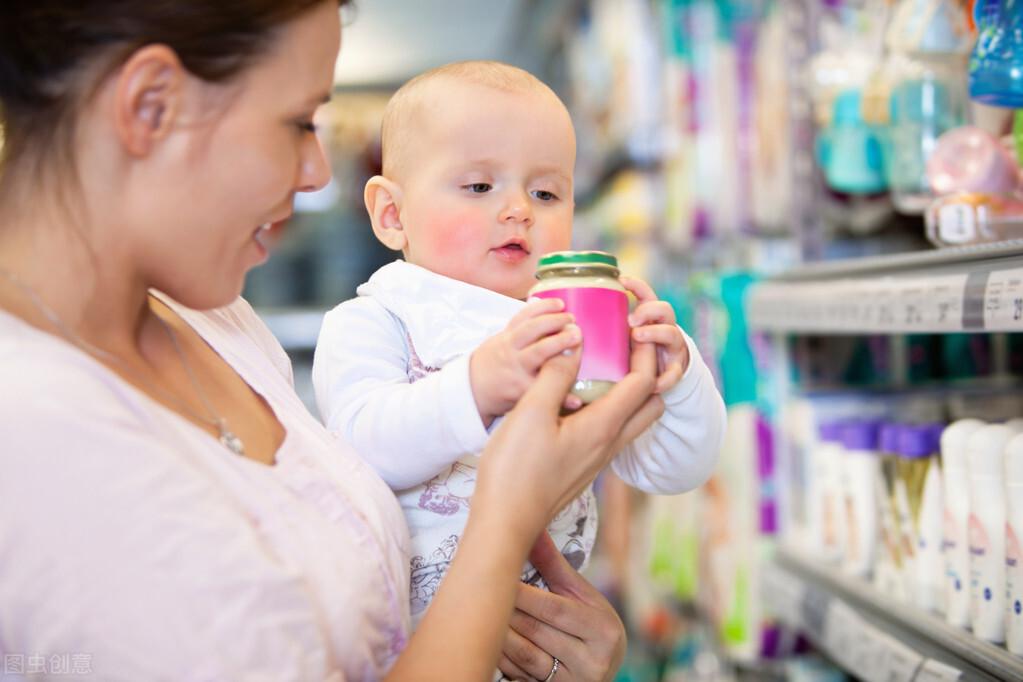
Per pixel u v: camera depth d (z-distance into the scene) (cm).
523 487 99
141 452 83
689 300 278
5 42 87
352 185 563
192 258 94
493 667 94
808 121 216
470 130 130
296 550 92
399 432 114
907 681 144
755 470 222
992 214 150
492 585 96
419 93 136
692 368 119
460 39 546
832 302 169
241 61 90
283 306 552
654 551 317
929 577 154
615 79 340
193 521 83
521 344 104
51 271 92
